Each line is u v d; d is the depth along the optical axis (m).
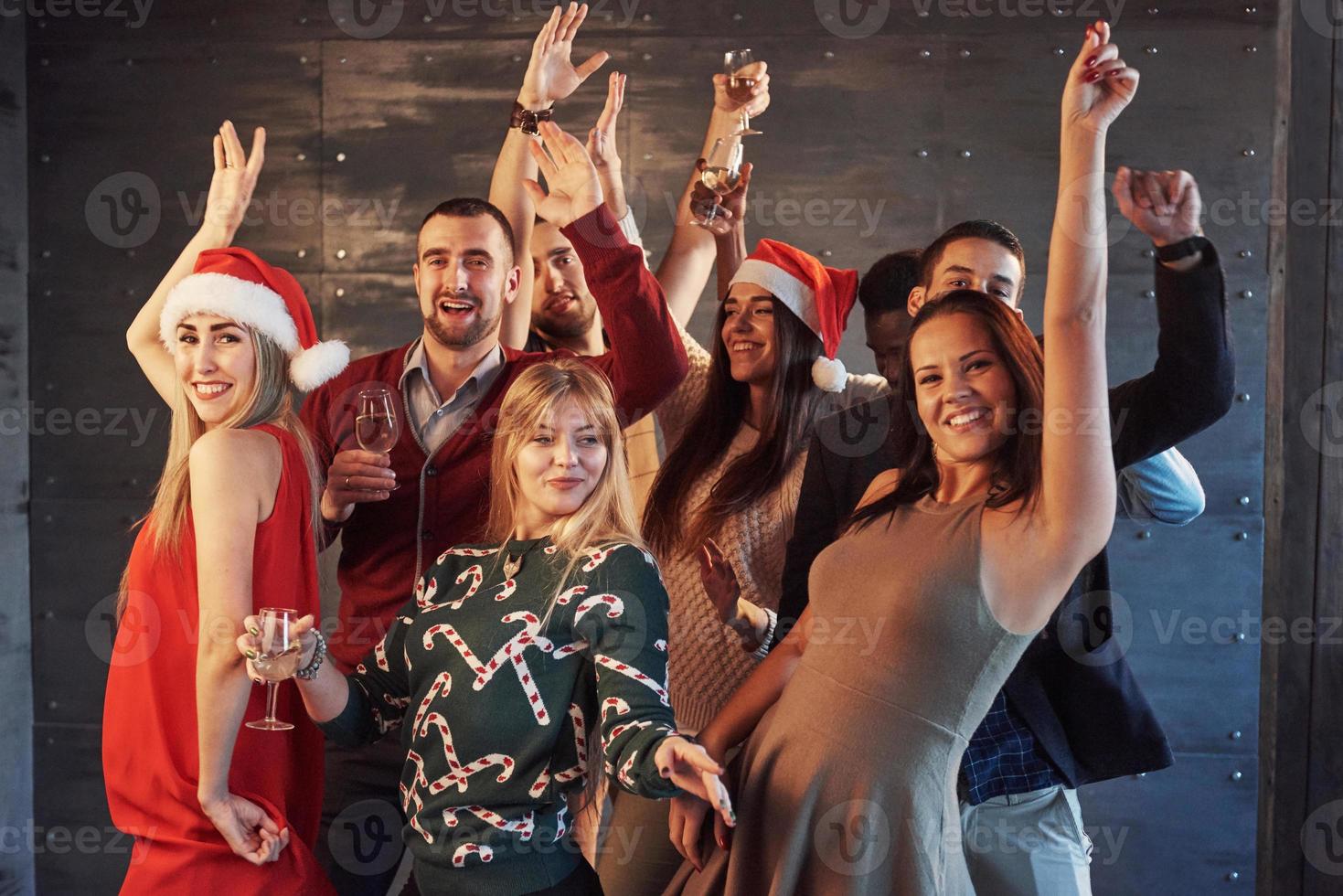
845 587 1.76
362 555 2.40
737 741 1.93
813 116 3.54
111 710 1.91
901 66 3.52
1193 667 3.48
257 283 2.08
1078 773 2.00
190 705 1.87
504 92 3.62
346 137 3.66
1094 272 1.63
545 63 2.77
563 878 1.76
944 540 1.68
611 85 2.75
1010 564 1.64
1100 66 1.64
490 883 1.71
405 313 3.66
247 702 1.86
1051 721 1.98
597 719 1.82
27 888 3.74
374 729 1.91
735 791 1.84
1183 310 1.89
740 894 1.75
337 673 1.85
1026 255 3.50
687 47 3.57
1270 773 3.25
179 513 1.89
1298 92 3.16
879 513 1.82
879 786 1.65
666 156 3.57
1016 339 1.71
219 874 1.84
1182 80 3.45
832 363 2.40
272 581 1.88
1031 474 1.67
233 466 1.84
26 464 3.77
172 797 1.86
